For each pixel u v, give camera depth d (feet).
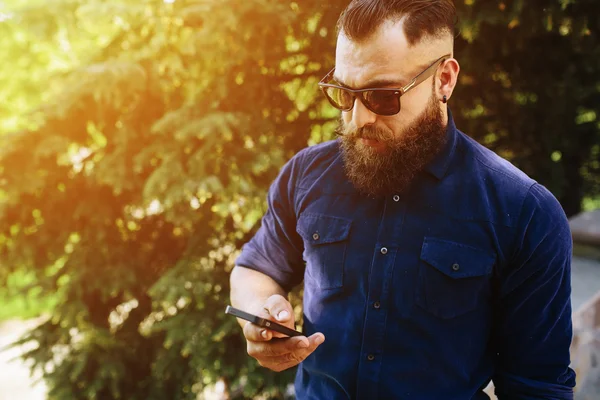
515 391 4.13
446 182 3.93
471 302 3.86
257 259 4.81
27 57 12.50
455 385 3.97
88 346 11.48
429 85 3.72
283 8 9.55
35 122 10.32
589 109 12.11
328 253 4.17
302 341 3.67
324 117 11.57
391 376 3.99
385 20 3.55
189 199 9.71
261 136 10.22
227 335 10.43
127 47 11.18
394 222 3.98
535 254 3.74
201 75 10.62
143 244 12.18
